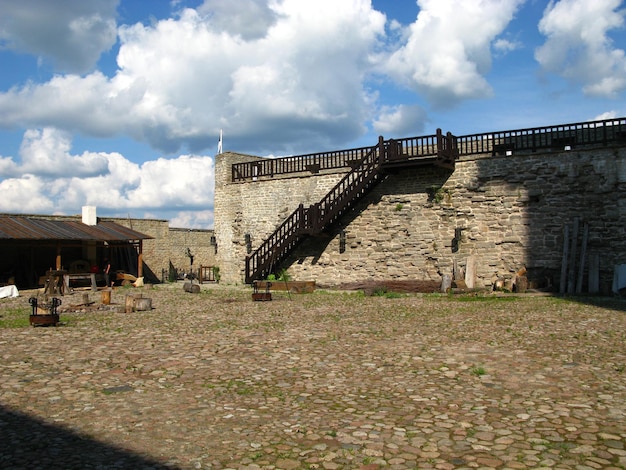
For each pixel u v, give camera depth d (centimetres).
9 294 2298
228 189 3033
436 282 2225
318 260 2647
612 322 1241
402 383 734
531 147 2200
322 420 584
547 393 671
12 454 488
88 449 502
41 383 748
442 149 2183
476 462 464
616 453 479
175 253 3909
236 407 634
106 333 1205
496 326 1221
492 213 2236
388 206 2472
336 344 1034
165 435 541
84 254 3156
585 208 2062
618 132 2022
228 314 1572
